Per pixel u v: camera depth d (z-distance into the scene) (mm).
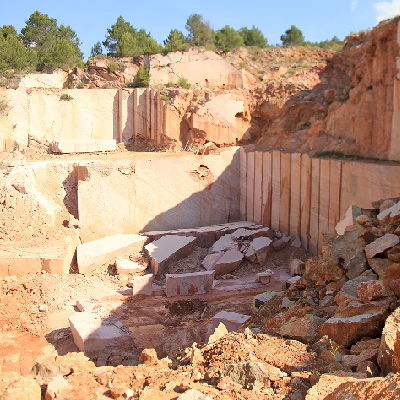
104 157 30188
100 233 26312
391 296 10281
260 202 27859
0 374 7793
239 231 25938
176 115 32719
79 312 17734
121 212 26812
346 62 32031
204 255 24750
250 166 28719
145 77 36250
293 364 8969
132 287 20938
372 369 8281
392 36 21641
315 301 12992
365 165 20281
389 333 8547
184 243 24406
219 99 32094
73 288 20297
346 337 9844
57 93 34062
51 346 15828
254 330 11984
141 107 34875
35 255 21000
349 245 13492
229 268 23250
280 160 25984
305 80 32594
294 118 29812
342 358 8891
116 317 18062
